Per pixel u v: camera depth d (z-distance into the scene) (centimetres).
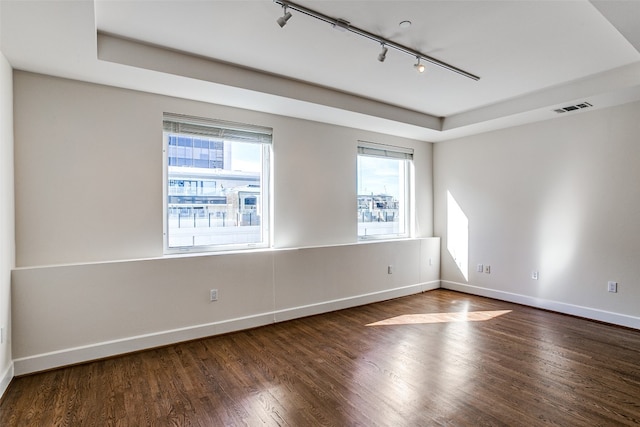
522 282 448
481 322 382
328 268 424
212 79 295
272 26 241
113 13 223
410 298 489
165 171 336
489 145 481
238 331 355
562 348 308
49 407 219
